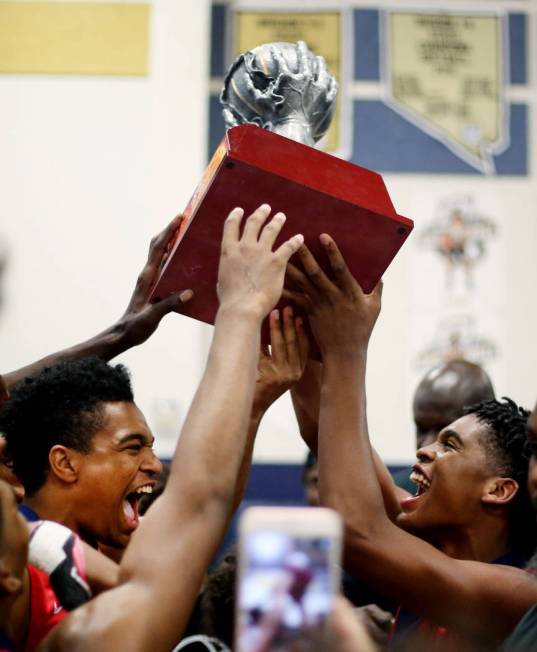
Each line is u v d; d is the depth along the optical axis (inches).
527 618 100.7
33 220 275.4
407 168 305.6
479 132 307.4
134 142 279.3
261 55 125.7
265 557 56.9
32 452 111.7
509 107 309.1
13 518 80.7
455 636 118.7
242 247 93.3
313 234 104.3
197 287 111.7
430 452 130.8
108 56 282.0
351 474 108.7
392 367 296.0
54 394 112.6
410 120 307.0
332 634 56.9
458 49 310.8
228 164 100.7
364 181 104.5
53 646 78.1
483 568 114.6
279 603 56.7
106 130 279.6
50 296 273.3
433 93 308.7
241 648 56.6
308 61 126.1
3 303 272.5
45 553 95.3
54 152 277.9
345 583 151.3
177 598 79.4
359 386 108.3
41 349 271.6
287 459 281.3
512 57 311.3
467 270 301.0
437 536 130.8
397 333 297.6
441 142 306.7
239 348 87.7
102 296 273.7
